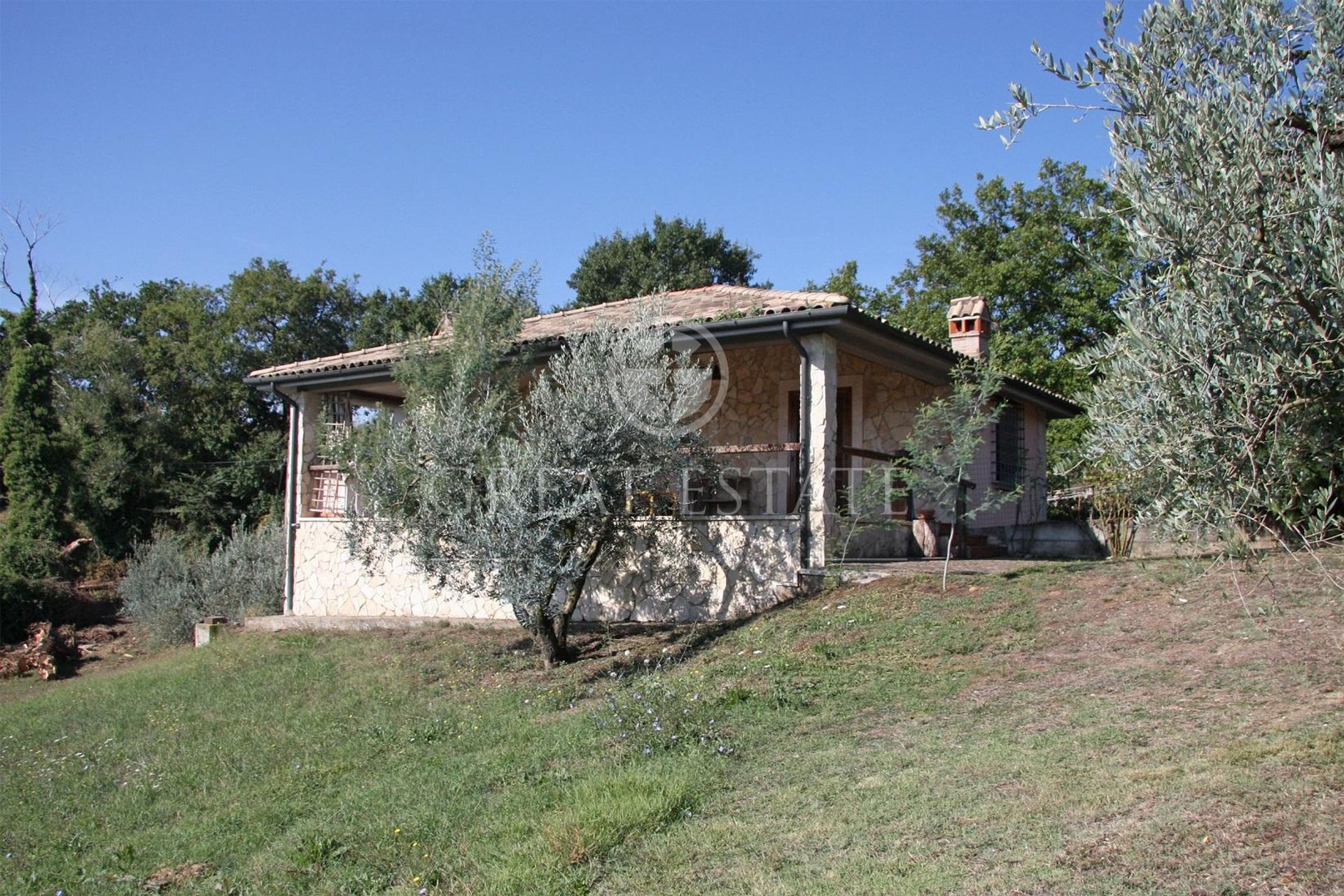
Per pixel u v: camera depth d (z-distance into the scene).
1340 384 3.77
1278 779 5.02
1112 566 10.33
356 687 10.67
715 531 11.56
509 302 12.05
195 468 32.75
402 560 13.77
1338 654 6.80
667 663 9.66
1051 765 5.67
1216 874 4.25
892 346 12.06
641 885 5.05
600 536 10.23
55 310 39.78
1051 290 26.97
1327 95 4.05
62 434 26.86
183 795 8.22
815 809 5.61
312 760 8.50
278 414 37.09
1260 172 3.96
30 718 12.07
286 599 14.93
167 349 35.78
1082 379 24.45
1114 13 4.55
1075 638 8.20
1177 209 4.09
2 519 28.83
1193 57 4.37
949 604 9.64
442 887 5.52
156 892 6.19
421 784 7.27
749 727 7.19
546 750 7.50
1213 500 4.04
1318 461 3.97
